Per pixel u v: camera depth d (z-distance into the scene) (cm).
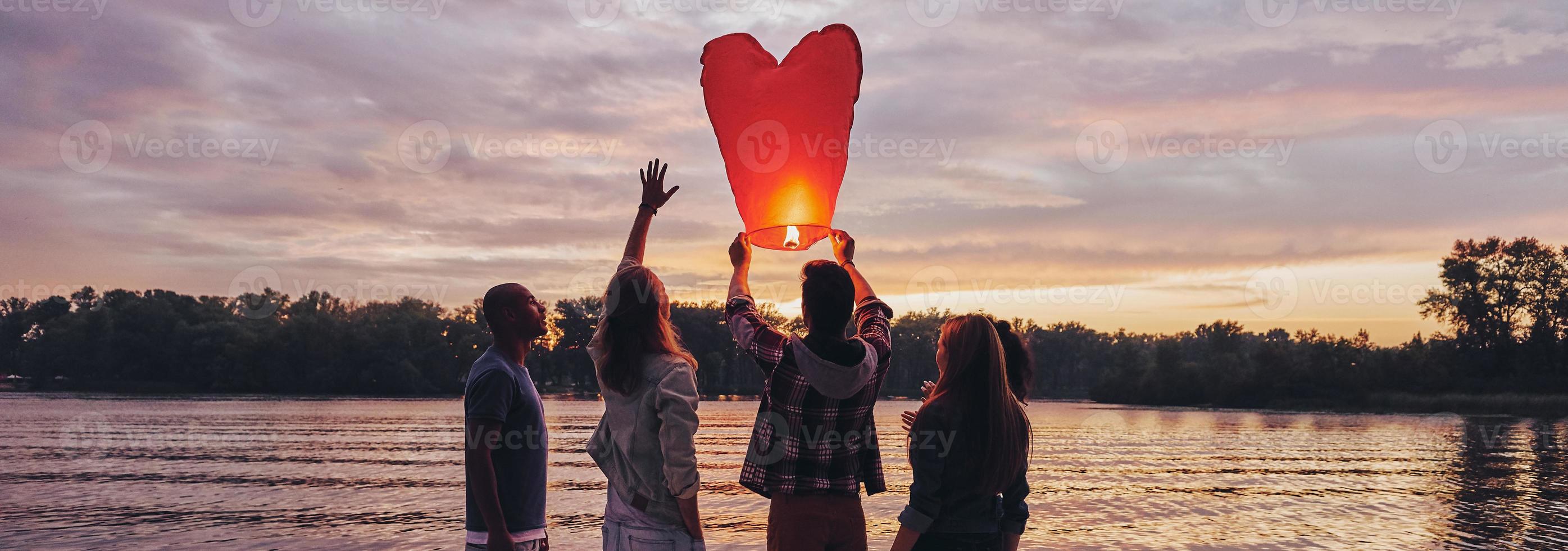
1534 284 11319
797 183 375
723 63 385
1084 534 1750
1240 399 12456
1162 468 3216
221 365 13750
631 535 359
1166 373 13650
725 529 1716
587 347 374
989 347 375
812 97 375
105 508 2000
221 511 1977
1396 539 1708
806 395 346
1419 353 11819
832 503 350
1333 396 11681
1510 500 2327
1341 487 2608
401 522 1819
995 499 382
